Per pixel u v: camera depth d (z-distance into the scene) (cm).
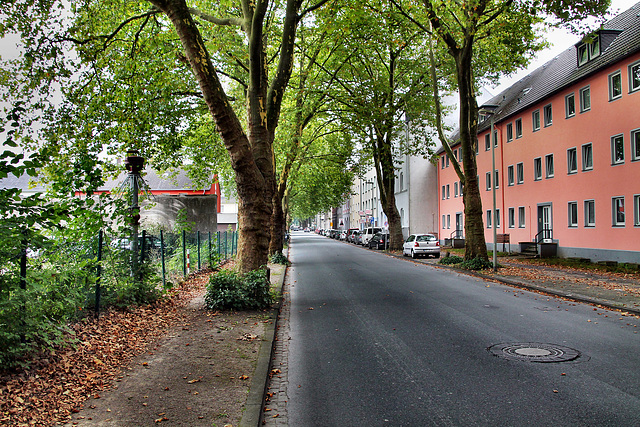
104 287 945
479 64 2300
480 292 1409
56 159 1135
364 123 2038
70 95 1226
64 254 798
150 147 1634
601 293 1319
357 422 465
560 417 459
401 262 2705
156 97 1446
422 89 2722
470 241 2130
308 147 2742
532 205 3123
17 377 538
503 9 1639
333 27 1378
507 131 3478
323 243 5906
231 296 1056
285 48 1255
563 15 1460
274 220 2684
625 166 2253
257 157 1210
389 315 1046
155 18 1359
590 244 2523
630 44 2252
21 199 555
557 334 834
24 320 553
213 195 2956
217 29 1477
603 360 659
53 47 1121
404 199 5231
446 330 880
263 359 662
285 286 1620
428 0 1758
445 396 529
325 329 918
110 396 512
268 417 485
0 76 1056
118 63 1348
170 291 1291
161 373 598
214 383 557
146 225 2294
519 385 559
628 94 2228
